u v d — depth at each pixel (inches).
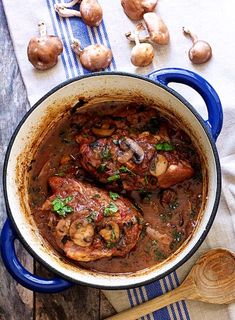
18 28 34.2
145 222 30.4
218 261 32.9
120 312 33.2
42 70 34.0
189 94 33.7
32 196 30.9
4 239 29.2
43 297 33.2
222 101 33.6
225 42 34.0
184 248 29.3
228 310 33.0
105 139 30.3
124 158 29.8
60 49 33.7
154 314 33.5
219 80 33.9
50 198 30.0
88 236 29.5
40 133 30.7
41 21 33.9
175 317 33.4
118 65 34.3
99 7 33.8
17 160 30.1
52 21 34.5
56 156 30.9
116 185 30.2
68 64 34.2
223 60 33.9
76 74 34.1
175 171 29.7
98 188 30.4
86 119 31.1
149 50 33.5
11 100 33.9
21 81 34.1
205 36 34.1
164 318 33.4
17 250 33.0
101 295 33.4
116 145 30.0
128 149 29.8
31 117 30.0
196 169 30.5
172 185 30.3
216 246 33.3
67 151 30.9
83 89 30.4
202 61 33.8
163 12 34.4
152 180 30.0
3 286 33.1
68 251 29.6
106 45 34.4
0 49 34.2
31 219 30.6
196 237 28.8
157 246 30.2
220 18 34.1
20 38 34.2
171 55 34.2
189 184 30.4
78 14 34.3
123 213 29.6
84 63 33.8
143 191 30.3
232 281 32.8
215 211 28.4
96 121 31.1
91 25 34.2
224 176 33.4
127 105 31.3
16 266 29.1
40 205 30.8
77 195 29.9
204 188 29.9
